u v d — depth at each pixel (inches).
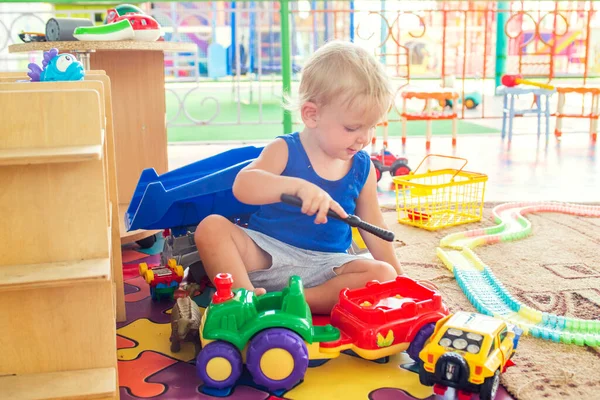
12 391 36.8
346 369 44.8
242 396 41.2
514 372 42.9
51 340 39.0
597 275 62.4
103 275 35.6
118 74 84.3
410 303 44.9
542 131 178.4
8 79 56.7
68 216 38.1
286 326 41.8
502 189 104.3
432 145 155.8
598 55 305.1
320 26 296.7
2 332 38.3
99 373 39.0
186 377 43.6
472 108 223.6
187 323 45.4
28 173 37.2
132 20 74.0
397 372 44.4
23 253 37.9
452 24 322.0
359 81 46.6
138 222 57.4
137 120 85.7
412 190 84.6
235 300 42.9
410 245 72.6
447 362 38.3
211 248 51.3
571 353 45.8
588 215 85.6
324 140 49.3
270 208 54.5
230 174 54.4
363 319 44.4
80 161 37.4
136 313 55.0
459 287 59.7
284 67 116.6
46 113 36.5
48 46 69.2
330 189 52.7
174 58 238.1
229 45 253.4
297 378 41.5
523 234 75.2
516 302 53.0
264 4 293.1
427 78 282.2
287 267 52.6
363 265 51.2
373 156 115.0
